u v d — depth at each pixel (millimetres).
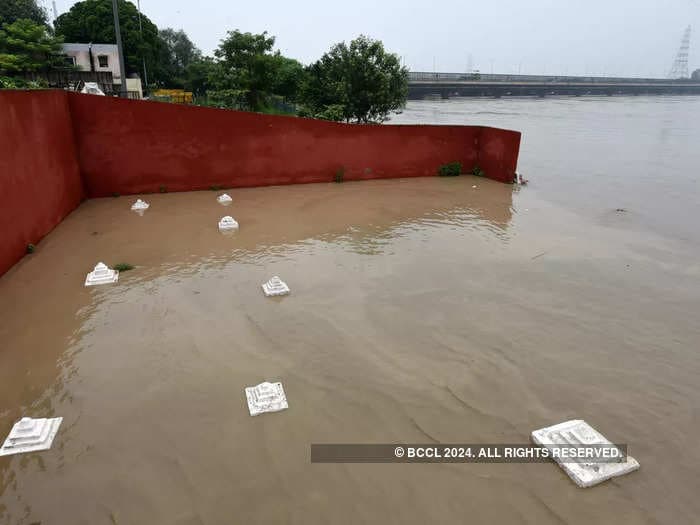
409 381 5227
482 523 3578
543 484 3957
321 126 14562
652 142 28078
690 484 3982
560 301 7223
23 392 4938
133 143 12664
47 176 9789
